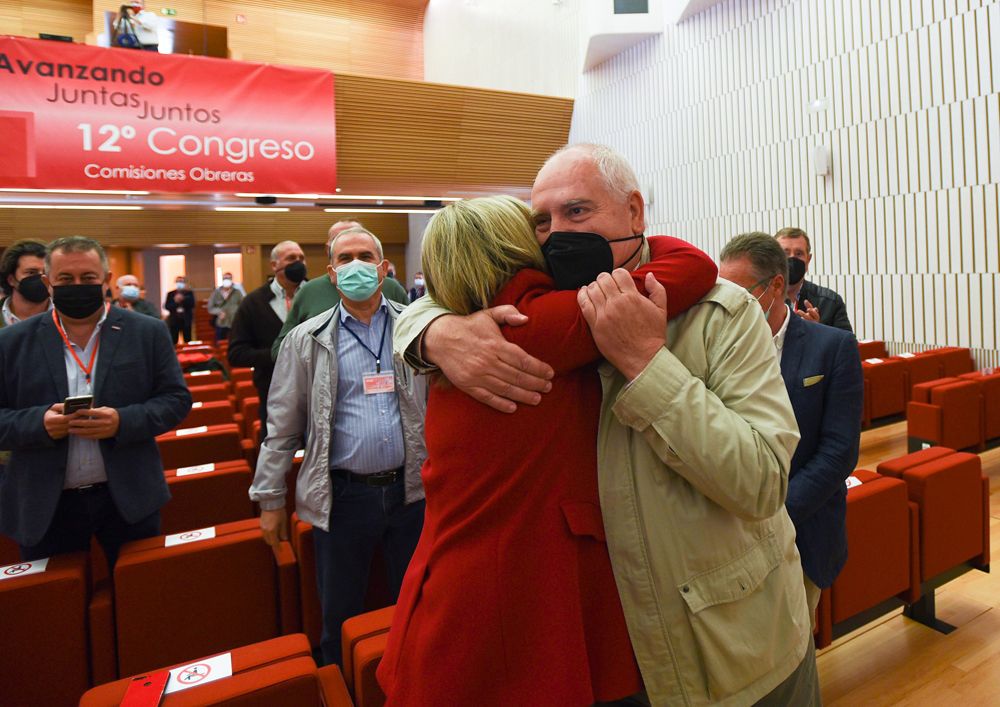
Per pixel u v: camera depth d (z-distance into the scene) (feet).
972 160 19.80
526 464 2.99
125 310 7.80
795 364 6.14
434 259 3.22
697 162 29.04
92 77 25.72
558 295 3.01
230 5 42.78
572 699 2.82
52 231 42.27
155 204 33.04
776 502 3.01
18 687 6.13
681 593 3.04
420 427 7.18
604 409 3.16
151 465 7.64
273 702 4.33
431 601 3.06
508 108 34.35
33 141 24.97
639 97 31.73
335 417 7.03
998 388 15.67
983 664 7.71
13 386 7.16
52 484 6.95
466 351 2.97
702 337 3.23
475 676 2.89
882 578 7.75
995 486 14.15
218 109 27.73
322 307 10.69
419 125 32.86
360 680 5.04
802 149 24.67
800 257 10.18
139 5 28.30
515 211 3.29
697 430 2.82
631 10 30.50
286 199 35.81
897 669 7.70
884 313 22.54
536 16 37.09
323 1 45.44
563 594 2.93
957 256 20.38
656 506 3.08
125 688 4.44
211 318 39.96
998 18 18.99
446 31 45.44
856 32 22.62
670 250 3.33
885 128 22.02
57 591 6.22
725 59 27.40
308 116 29.43
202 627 6.93
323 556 7.03
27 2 38.40
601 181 3.17
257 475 7.12
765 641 3.19
